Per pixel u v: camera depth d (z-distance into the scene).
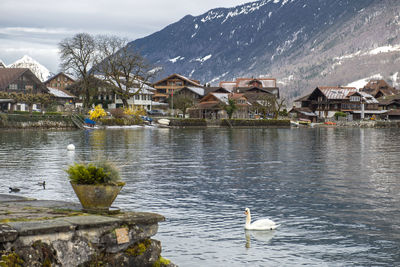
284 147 74.25
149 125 144.12
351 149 71.88
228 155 58.78
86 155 55.91
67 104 144.62
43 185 32.41
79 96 168.88
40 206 12.80
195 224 22.64
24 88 144.38
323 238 20.61
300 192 31.94
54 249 9.91
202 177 38.59
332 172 43.09
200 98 195.12
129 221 11.05
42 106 124.44
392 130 163.50
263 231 21.59
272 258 17.95
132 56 144.88
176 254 18.16
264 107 176.50
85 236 10.39
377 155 61.47
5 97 117.44
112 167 12.80
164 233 20.97
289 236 20.89
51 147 66.81
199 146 73.31
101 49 143.00
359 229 22.12
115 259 10.76
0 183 33.88
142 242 11.33
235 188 33.25
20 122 109.81
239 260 17.64
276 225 22.66
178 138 93.31
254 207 26.86
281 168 45.84
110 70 150.50
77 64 137.62
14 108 133.88
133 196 29.64
